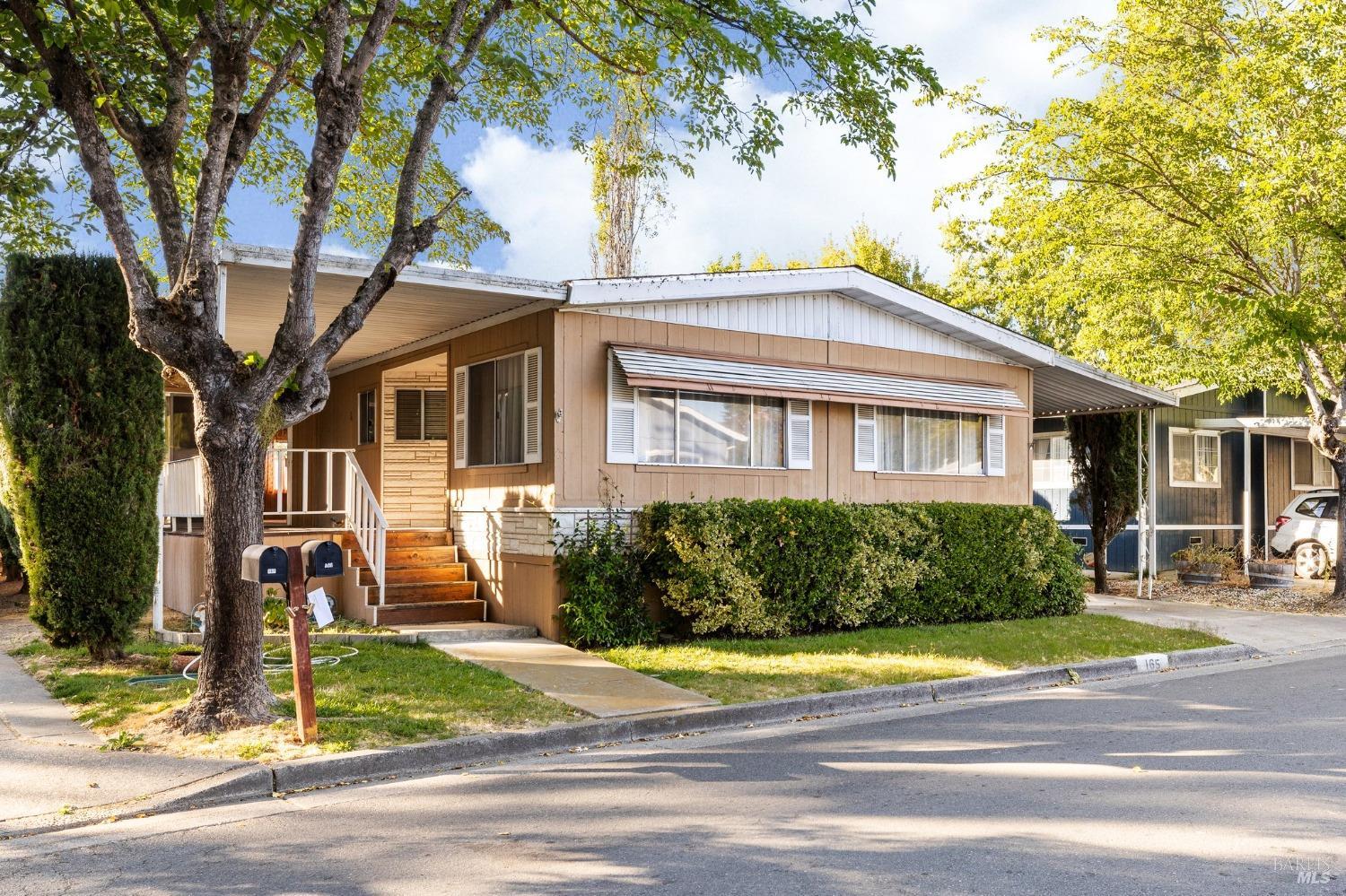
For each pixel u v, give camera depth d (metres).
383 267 7.63
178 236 7.39
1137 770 6.45
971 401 14.40
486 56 10.62
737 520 11.21
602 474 11.23
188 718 7.11
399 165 14.29
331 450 12.60
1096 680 10.20
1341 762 6.61
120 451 9.27
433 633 10.69
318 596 7.25
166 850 5.06
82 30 8.02
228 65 7.30
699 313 12.02
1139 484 16.75
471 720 7.47
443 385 15.27
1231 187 14.79
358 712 7.49
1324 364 16.23
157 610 10.39
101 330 9.20
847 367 13.35
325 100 7.23
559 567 10.87
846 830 5.27
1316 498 19.72
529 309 11.38
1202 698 9.05
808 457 12.89
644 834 5.23
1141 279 15.30
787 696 8.56
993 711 8.53
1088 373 14.90
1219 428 20.14
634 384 11.06
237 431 7.15
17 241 11.81
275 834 5.31
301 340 7.14
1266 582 17.70
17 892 4.52
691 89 10.71
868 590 12.23
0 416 9.21
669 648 10.59
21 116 9.99
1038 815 5.47
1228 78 14.60
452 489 13.09
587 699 8.25
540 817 5.57
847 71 9.41
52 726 7.26
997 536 13.60
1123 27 15.80
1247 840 5.04
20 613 13.31
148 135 7.40
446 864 4.82
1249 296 14.98
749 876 4.60
